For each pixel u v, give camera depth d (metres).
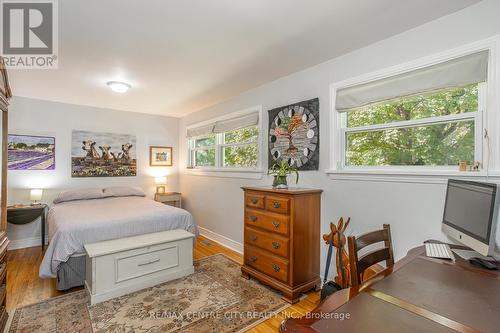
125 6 1.67
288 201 2.34
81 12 1.74
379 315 0.88
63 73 2.88
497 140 1.60
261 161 3.33
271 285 2.45
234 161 3.98
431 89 1.87
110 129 4.71
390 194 2.09
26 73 2.87
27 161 3.95
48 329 1.89
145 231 2.91
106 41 2.15
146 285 2.55
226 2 1.64
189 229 3.25
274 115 3.12
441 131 1.91
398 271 1.25
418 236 1.93
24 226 3.90
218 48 2.29
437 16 1.81
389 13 1.76
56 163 4.19
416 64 1.95
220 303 2.27
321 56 2.46
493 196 1.17
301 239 2.38
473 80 1.68
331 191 2.52
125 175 4.86
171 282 2.68
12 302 2.27
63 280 2.45
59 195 3.93
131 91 3.59
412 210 1.96
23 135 3.92
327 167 2.55
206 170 4.46
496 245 1.34
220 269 3.03
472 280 1.16
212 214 4.32
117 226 2.73
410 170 2.01
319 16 1.80
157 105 4.43
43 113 4.07
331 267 2.52
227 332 1.88
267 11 1.74
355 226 2.32
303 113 2.78
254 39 2.13
